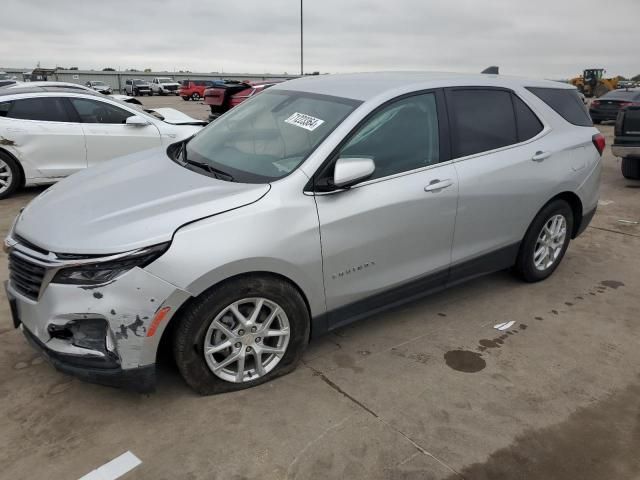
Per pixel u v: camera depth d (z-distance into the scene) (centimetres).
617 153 813
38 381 296
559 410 284
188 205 263
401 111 329
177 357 266
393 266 327
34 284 255
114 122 733
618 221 641
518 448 255
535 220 411
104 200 281
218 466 238
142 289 243
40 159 684
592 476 241
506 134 383
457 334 360
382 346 342
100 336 254
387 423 269
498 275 462
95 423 264
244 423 265
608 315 393
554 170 405
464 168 350
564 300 416
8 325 353
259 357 289
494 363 326
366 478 234
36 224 271
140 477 231
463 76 382
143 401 280
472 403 287
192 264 248
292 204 278
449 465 243
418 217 326
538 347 346
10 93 677
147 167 335
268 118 349
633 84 3850
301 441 254
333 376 307
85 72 6059
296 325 295
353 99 325
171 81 5659
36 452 244
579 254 522
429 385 301
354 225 298
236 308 271
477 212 360
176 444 251
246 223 264
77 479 230
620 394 299
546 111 415
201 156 341
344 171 279
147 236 246
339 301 310
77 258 242
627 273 475
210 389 281
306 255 282
